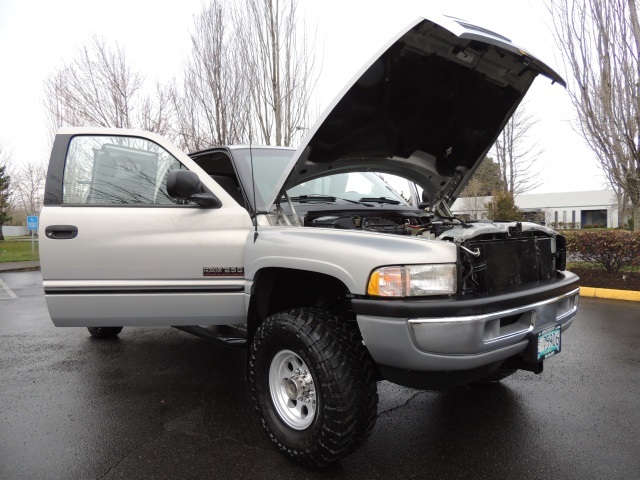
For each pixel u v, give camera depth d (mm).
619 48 9188
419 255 2410
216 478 2600
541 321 2760
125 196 3521
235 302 3271
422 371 2391
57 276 3385
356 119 3076
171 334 5906
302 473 2650
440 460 2783
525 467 2695
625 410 3480
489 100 3402
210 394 3861
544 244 3178
